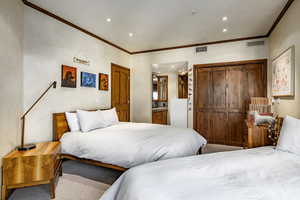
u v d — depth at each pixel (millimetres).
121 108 4641
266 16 2791
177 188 977
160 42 4156
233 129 4039
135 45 4398
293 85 2303
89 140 2387
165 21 2996
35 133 2480
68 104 3039
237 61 3912
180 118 4559
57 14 2742
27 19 2379
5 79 1815
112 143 2221
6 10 1839
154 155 1927
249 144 2502
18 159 1802
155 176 1127
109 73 4156
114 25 3164
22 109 2291
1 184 1761
